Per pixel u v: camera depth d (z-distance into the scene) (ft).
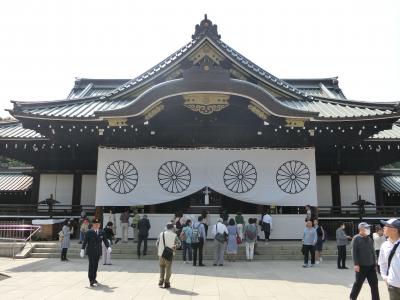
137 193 61.67
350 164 75.20
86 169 74.54
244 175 62.18
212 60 64.39
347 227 67.77
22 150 73.36
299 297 28.32
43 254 52.70
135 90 68.03
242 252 53.01
